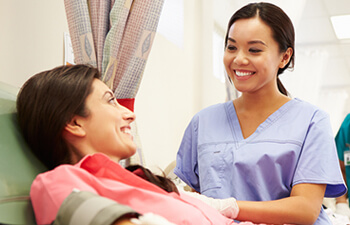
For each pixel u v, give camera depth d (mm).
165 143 3178
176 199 1105
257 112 1614
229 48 1563
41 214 891
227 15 4230
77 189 873
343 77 5383
